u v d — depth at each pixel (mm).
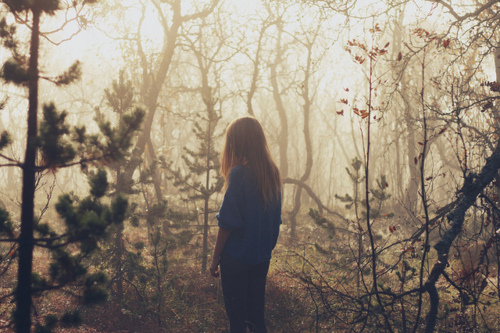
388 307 4605
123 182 6316
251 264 3100
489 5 7309
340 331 4438
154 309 5590
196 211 8039
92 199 2818
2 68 2756
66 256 2895
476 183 3977
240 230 3090
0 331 3441
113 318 5207
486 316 5109
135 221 6117
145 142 13109
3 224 3295
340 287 5367
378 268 6605
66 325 3041
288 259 8086
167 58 13992
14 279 5871
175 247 7590
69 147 2725
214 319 5496
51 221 11164
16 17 2977
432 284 3229
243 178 3086
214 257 3119
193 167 8352
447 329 4508
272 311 5180
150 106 13484
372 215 6383
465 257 5488
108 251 5836
